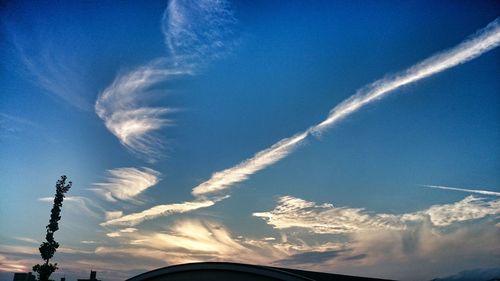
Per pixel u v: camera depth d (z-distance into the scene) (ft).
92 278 175.83
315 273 75.10
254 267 61.46
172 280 68.33
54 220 186.39
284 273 58.85
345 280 75.20
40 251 180.75
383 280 80.23
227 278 63.16
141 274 71.67
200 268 66.23
